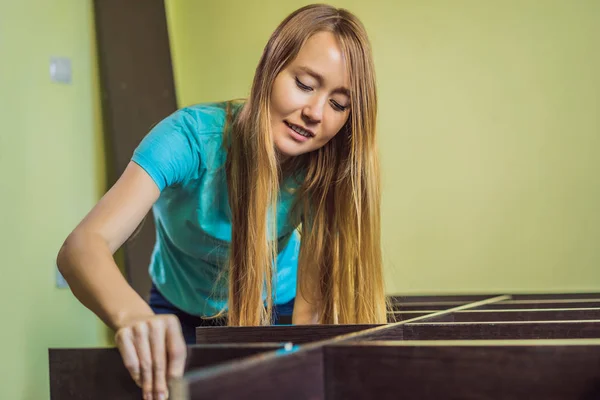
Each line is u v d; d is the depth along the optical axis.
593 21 2.80
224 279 1.49
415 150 3.00
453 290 2.94
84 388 0.80
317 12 1.24
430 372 0.67
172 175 1.20
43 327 2.43
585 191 2.82
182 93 3.28
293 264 1.64
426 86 2.99
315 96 1.23
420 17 3.00
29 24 2.46
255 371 0.60
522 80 2.88
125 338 0.77
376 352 0.69
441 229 2.96
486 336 1.00
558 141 2.84
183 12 3.28
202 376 0.55
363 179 1.37
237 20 3.22
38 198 2.45
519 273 2.88
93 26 2.78
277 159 1.32
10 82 2.36
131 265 2.69
